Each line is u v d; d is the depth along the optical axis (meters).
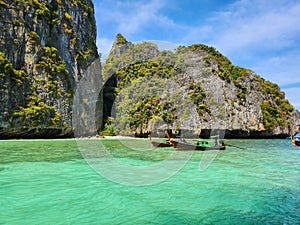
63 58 56.91
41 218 7.00
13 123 41.94
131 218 7.13
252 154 23.61
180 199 8.80
